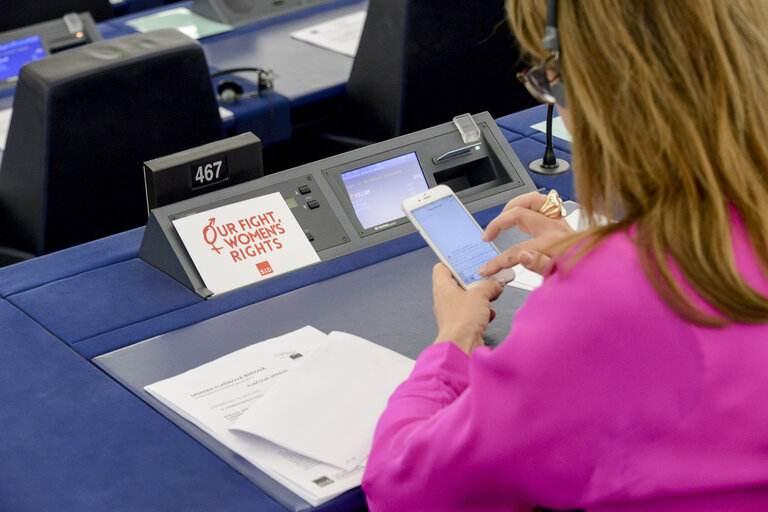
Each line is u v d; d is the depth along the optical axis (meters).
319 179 1.96
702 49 0.93
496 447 1.00
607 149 0.96
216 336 1.69
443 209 1.66
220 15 3.88
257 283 1.84
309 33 3.79
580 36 0.96
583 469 0.98
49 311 1.79
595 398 0.95
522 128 2.44
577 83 0.97
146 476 1.36
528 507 1.09
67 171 2.61
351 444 1.36
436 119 3.27
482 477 1.03
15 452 1.43
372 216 1.98
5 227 2.84
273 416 1.40
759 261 0.96
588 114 0.96
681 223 0.94
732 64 0.94
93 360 1.64
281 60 3.55
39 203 2.64
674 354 0.94
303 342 1.63
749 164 0.96
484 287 1.44
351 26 3.84
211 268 1.83
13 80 3.52
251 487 1.33
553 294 0.98
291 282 1.84
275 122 3.21
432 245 1.60
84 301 1.82
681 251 0.94
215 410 1.47
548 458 0.99
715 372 0.94
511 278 1.53
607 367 0.95
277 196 1.92
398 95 3.12
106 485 1.35
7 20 3.95
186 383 1.54
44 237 2.70
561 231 1.48
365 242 1.95
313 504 1.27
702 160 0.94
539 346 0.96
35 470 1.39
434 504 1.09
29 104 2.51
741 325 0.94
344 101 3.36
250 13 3.92
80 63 2.51
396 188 2.02
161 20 3.97
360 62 3.22
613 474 0.98
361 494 1.29
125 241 2.03
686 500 0.98
